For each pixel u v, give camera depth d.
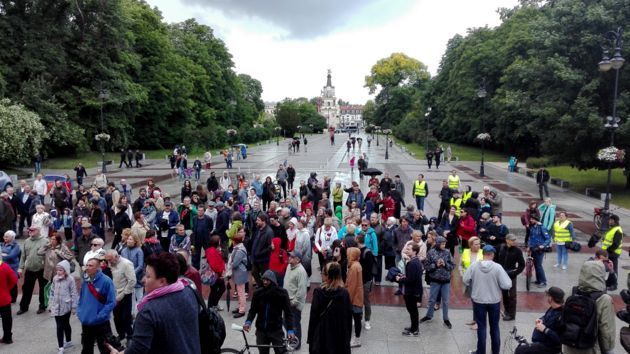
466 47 69.94
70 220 17.36
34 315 11.02
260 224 11.78
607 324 6.50
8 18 44.16
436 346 9.50
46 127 44.69
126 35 55.00
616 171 41.00
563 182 33.44
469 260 11.27
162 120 66.56
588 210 25.72
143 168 45.38
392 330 10.30
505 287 8.54
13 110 38.44
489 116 60.97
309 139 120.38
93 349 8.33
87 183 34.25
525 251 17.06
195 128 71.50
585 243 18.58
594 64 30.52
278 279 10.89
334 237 13.13
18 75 44.75
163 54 64.12
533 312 11.39
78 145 48.84
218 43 90.94
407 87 119.12
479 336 8.70
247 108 102.12
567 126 29.45
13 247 11.23
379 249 13.29
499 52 58.34
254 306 7.65
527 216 15.44
